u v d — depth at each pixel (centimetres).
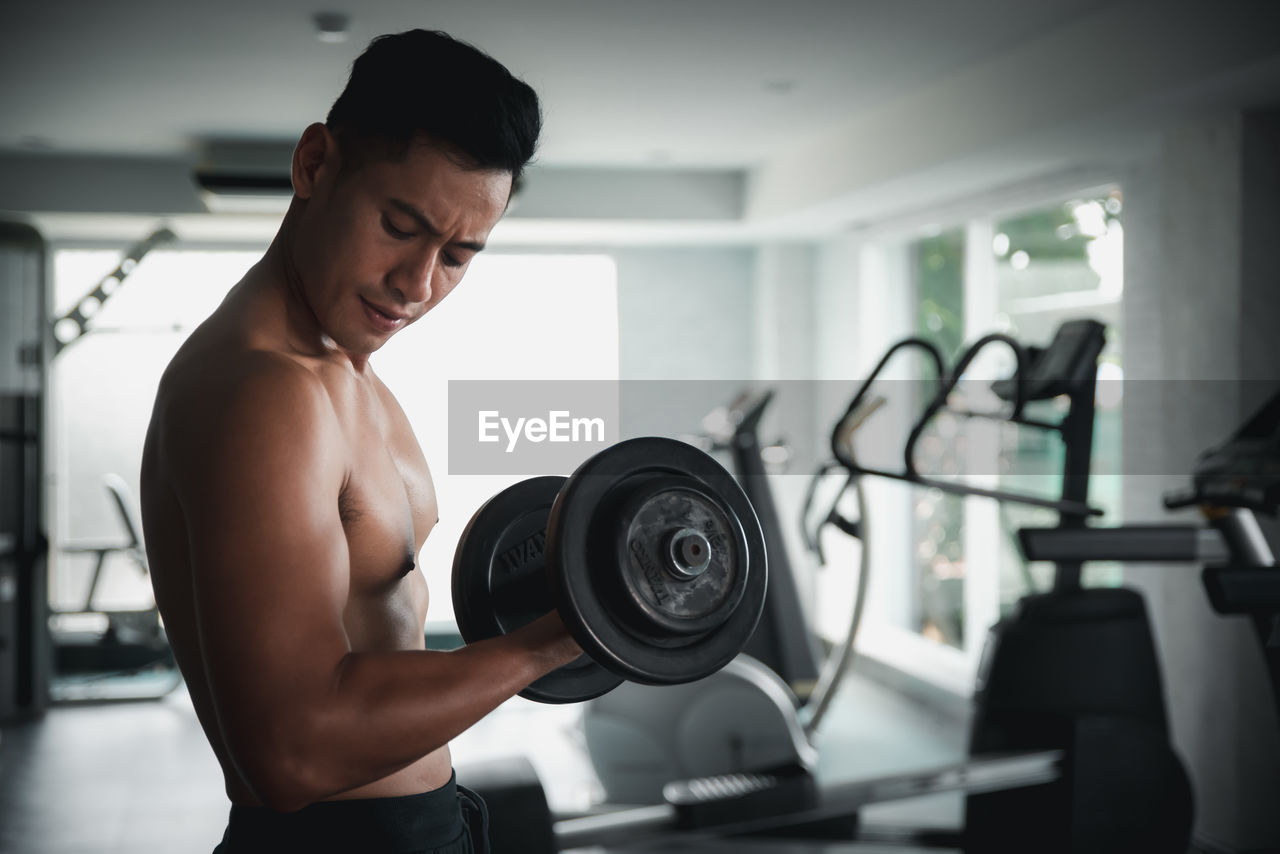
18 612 525
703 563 84
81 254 636
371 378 104
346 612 91
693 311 714
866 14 347
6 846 367
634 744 376
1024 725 297
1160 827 290
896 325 613
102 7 337
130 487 636
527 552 108
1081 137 379
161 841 373
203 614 73
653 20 354
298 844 90
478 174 84
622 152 573
